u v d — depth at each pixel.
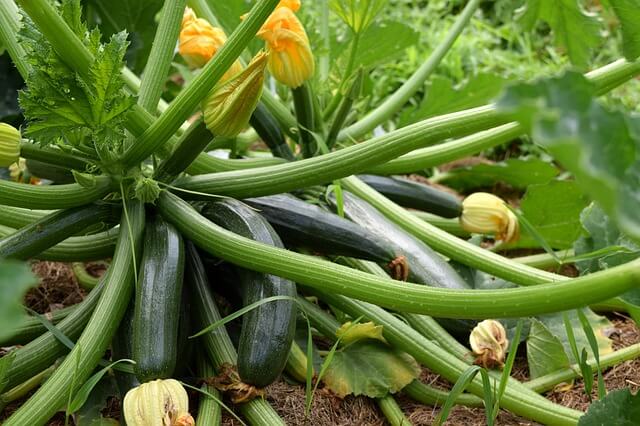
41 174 1.40
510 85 0.82
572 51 1.73
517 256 1.71
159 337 1.15
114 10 1.83
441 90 1.77
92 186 1.22
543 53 2.62
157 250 1.22
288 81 1.44
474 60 2.36
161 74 1.34
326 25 1.76
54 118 1.17
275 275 1.20
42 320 1.20
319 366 1.32
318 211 1.34
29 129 1.17
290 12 1.40
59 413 1.27
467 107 1.80
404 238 1.43
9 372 1.18
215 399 1.20
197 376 1.30
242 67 1.39
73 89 1.15
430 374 1.40
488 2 2.88
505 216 1.54
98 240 1.34
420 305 1.12
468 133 1.28
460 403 1.31
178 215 1.25
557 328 1.44
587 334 1.21
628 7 1.29
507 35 2.64
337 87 1.60
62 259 1.33
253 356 1.19
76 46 1.15
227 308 1.41
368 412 1.31
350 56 1.56
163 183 1.28
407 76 2.36
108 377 1.27
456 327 1.38
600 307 1.52
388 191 1.55
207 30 1.44
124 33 1.15
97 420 1.23
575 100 0.84
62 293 1.56
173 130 1.23
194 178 1.31
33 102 1.15
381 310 1.33
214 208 1.31
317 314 1.36
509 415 1.30
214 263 1.35
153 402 1.10
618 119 0.86
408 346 1.31
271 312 1.21
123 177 1.25
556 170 1.80
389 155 1.27
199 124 1.25
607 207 0.83
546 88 0.83
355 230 1.33
